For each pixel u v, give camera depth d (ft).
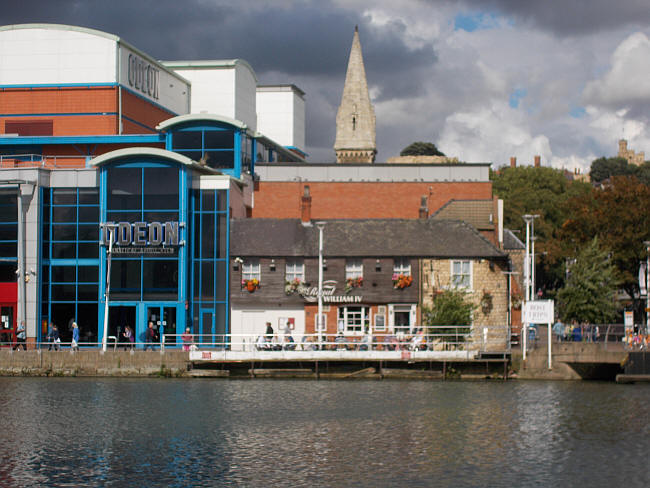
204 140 245.86
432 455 120.26
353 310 218.59
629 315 211.20
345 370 193.47
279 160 311.06
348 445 125.90
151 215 216.13
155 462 116.47
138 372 191.72
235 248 218.59
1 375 192.34
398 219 227.40
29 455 120.26
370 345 193.26
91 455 120.06
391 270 217.36
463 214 254.06
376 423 140.67
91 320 216.54
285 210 264.52
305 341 205.26
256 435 132.16
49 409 151.94
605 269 237.45
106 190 216.74
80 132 270.87
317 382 186.19
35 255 213.66
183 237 214.69
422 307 216.74
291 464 115.55
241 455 120.26
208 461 117.08
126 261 215.92
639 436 131.23
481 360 189.37
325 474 110.73
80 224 217.36
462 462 116.37
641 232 282.56
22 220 213.87
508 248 265.34
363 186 266.77
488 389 176.45
